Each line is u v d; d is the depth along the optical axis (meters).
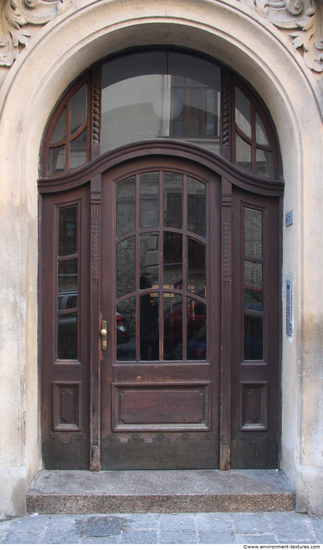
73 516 2.66
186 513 2.69
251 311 3.11
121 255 3.07
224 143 3.12
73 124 3.11
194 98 3.17
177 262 3.08
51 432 3.05
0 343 2.71
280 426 3.08
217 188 3.07
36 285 2.99
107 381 3.04
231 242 3.06
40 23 2.72
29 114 2.74
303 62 2.78
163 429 3.04
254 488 2.79
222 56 3.01
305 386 2.77
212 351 3.07
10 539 2.42
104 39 2.82
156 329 3.07
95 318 3.00
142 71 3.16
